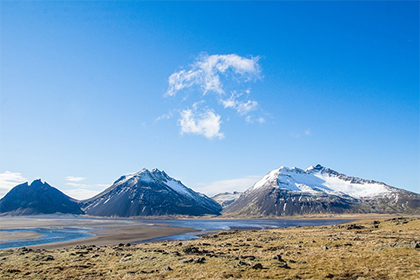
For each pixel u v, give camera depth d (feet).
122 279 115.65
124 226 604.49
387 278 98.37
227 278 108.68
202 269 124.26
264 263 131.03
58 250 207.00
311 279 103.19
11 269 136.67
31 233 399.44
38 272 131.85
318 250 162.61
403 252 133.90
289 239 237.86
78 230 467.52
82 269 136.98
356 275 104.78
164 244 248.52
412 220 335.67
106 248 216.95
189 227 611.06
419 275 97.40
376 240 183.01
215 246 214.28
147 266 137.28
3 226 546.26
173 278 112.47
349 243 179.83
